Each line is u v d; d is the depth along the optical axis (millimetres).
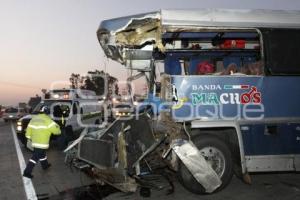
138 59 9570
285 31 8742
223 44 9820
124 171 7625
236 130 8352
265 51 8664
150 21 8359
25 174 10297
